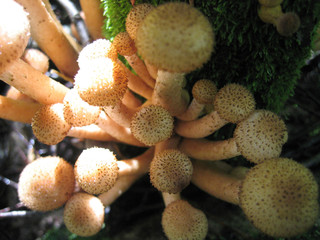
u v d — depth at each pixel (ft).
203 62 0.28
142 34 0.27
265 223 0.29
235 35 0.41
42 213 0.67
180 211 0.40
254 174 0.31
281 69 0.45
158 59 0.27
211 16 0.41
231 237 0.53
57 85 0.41
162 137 0.37
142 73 0.45
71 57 0.53
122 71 0.36
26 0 0.42
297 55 0.44
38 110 0.40
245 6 0.39
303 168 0.30
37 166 0.42
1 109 0.41
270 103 0.50
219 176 0.46
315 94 0.68
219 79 0.47
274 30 0.40
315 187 0.30
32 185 0.41
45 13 0.45
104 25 0.53
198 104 0.43
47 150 0.66
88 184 0.37
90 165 0.37
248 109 0.35
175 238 0.39
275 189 0.29
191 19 0.26
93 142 0.59
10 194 0.71
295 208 0.28
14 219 0.68
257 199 0.30
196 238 0.39
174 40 0.26
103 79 0.33
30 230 0.68
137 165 0.49
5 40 0.31
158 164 0.37
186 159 0.38
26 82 0.38
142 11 0.36
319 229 0.46
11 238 0.67
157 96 0.41
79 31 0.66
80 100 0.36
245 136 0.35
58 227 0.66
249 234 0.51
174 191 0.37
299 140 0.65
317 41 0.47
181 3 0.28
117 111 0.41
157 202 0.65
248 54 0.43
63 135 0.40
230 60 0.45
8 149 0.73
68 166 0.44
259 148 0.34
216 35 0.42
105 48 0.38
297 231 0.29
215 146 0.43
